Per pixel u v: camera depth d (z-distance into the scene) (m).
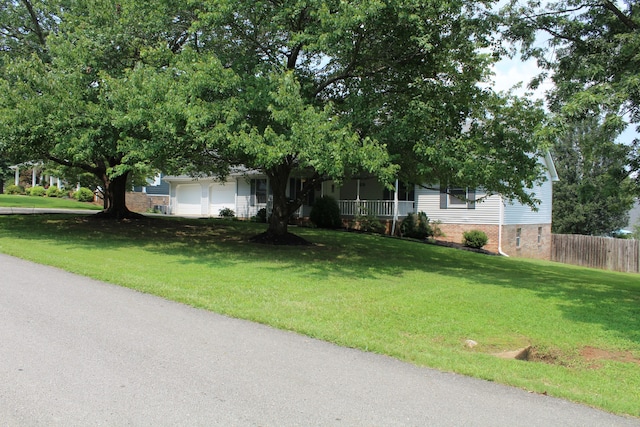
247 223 24.36
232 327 5.83
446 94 11.62
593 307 8.49
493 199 20.31
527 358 5.91
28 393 3.77
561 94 10.88
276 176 15.70
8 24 17.28
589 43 11.27
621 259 22.19
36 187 42.72
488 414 3.77
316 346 5.27
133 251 12.50
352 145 9.27
